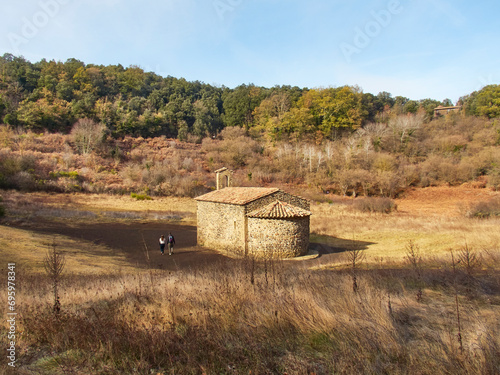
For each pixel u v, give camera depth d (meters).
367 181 60.84
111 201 49.81
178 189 57.12
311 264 19.81
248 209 23.03
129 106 101.25
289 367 5.27
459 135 78.00
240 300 8.45
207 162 79.50
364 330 6.34
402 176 63.59
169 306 8.12
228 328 6.86
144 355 5.68
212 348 5.94
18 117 78.94
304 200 25.80
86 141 73.69
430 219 37.62
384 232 31.42
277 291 9.19
